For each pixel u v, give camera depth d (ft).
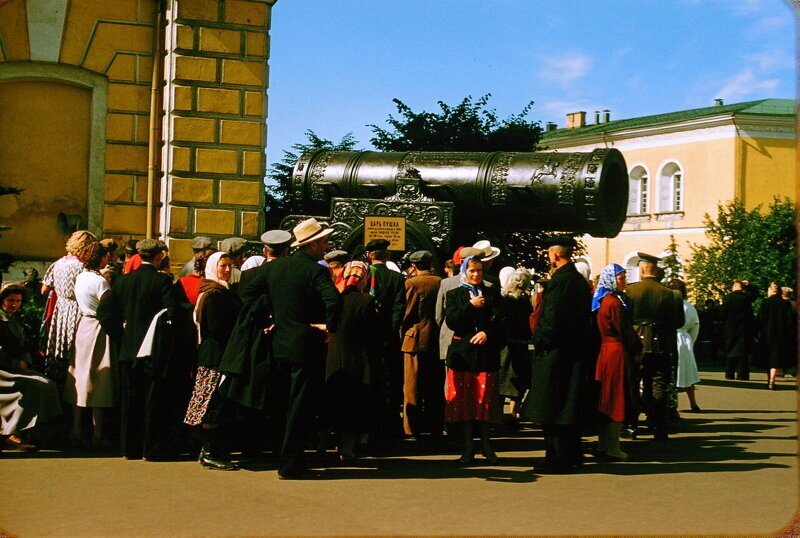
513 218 45.34
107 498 23.40
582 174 43.60
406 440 34.04
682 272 115.55
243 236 45.50
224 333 27.32
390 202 44.09
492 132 99.86
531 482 26.30
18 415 28.40
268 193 91.35
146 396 28.76
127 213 45.16
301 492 24.40
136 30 45.06
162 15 45.21
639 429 37.45
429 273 34.04
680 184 149.48
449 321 28.86
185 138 44.55
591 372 28.17
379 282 32.73
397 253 43.29
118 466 27.58
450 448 31.76
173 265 44.24
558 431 27.73
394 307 32.83
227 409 27.35
